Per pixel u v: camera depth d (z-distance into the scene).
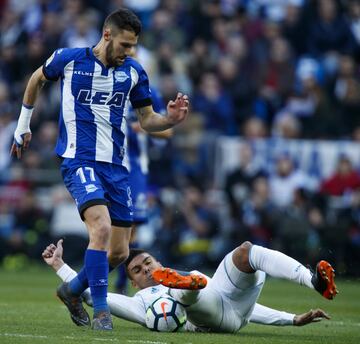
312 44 72.50
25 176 64.19
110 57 25.84
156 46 72.50
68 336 22.66
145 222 37.31
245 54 70.75
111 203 26.16
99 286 24.70
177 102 26.36
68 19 73.19
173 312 24.31
